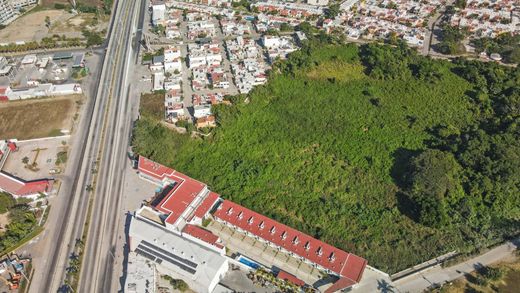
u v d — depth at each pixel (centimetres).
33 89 18675
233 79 19400
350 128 16350
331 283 11000
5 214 12988
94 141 16062
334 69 19925
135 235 11788
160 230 11919
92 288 10881
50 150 15662
